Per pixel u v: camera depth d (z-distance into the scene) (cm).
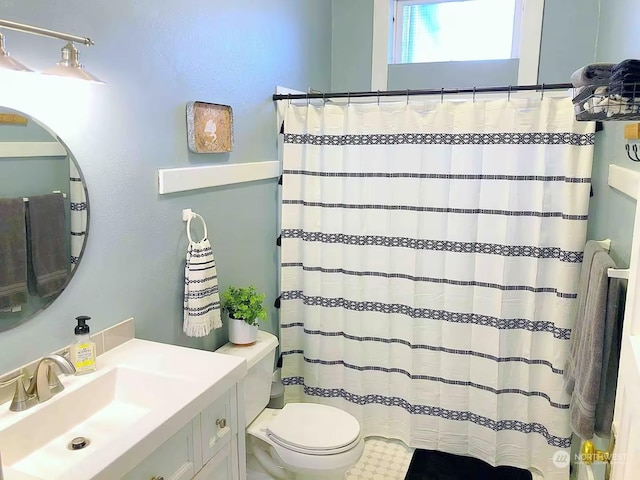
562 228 223
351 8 326
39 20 135
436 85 314
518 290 235
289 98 256
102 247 162
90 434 139
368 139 247
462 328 246
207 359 161
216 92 212
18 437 125
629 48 193
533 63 290
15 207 134
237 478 169
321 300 270
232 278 236
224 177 220
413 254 248
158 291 188
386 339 263
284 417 220
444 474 247
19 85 132
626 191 176
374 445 271
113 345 169
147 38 173
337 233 262
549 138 219
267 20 248
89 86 152
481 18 310
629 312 110
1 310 132
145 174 177
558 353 229
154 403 149
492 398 245
